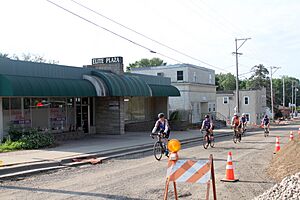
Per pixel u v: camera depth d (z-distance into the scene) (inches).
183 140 956.6
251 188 364.5
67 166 526.6
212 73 1974.7
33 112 828.0
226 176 403.9
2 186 391.9
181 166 274.1
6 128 751.7
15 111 776.9
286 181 306.3
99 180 417.1
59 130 911.0
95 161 560.1
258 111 2751.0
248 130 1694.1
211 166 268.8
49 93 760.3
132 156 647.8
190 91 1669.5
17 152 633.6
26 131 743.7
